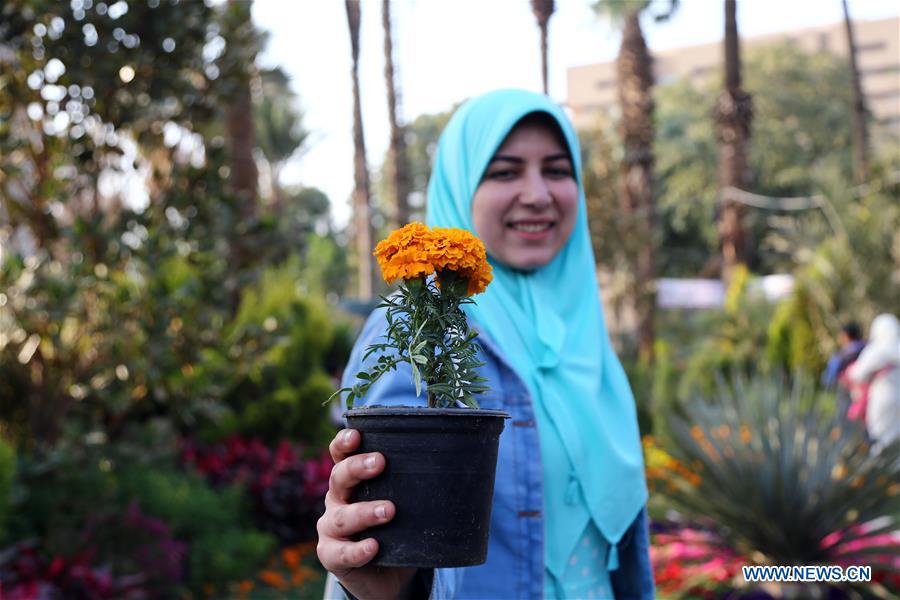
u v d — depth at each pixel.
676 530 5.48
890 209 12.25
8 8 5.39
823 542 5.00
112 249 5.29
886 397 7.11
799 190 32.09
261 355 5.75
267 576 5.93
